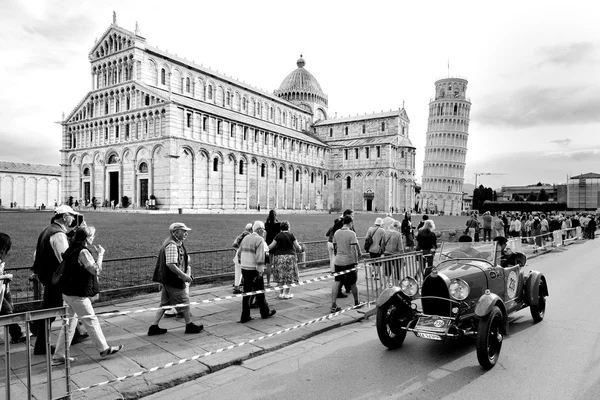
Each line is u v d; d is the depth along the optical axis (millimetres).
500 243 10820
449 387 7148
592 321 11312
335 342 9805
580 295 14461
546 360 8414
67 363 6129
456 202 147125
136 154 67438
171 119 62750
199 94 81375
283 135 91375
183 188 65250
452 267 9891
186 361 8203
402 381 7430
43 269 8406
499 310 8289
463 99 147625
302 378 7598
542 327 10828
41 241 8547
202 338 9648
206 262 17562
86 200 75188
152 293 13398
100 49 74625
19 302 10406
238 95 92062
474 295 9250
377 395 6848
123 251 19578
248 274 11133
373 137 111500
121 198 69562
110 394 6711
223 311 12086
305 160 101125
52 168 114250
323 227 39656
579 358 8508
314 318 11570
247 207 79562
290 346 9484
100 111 74500
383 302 9086
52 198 112188
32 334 9609
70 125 78750
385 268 13055
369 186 104562
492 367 8062
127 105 69688
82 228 8102
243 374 7836
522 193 191750
